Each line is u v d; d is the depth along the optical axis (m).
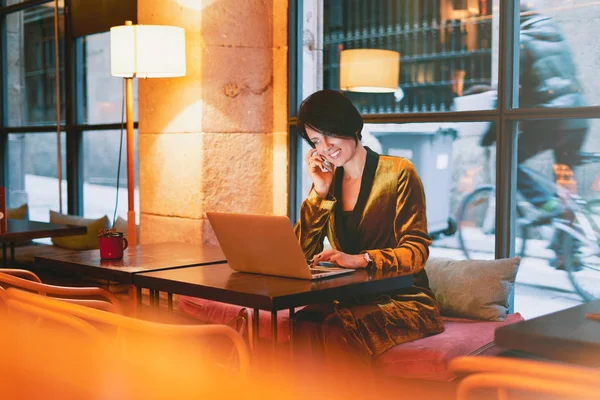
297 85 5.01
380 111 4.70
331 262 3.45
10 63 7.61
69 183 6.85
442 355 3.04
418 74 4.51
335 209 3.95
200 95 4.81
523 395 2.58
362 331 3.21
